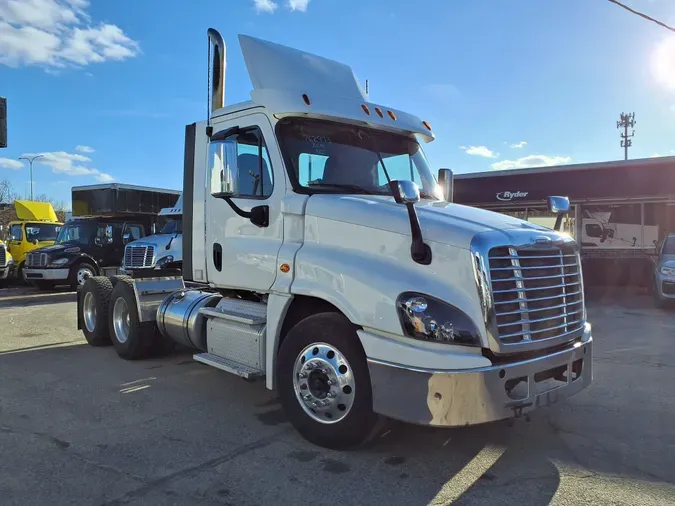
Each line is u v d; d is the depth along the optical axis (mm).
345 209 4156
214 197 4797
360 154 4945
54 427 4637
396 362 3590
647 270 15312
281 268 4430
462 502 3328
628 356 7191
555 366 3801
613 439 4309
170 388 5820
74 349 7938
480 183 17156
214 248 5277
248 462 3910
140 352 7004
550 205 4938
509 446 4168
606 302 13281
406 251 3783
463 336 3459
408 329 3551
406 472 3736
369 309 3727
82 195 16516
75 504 3326
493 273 3525
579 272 4254
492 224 3854
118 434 4473
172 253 12555
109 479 3654
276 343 4469
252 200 4812
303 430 4188
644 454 4023
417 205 4297
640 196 15352
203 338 5676
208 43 5461
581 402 5219
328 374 4004
